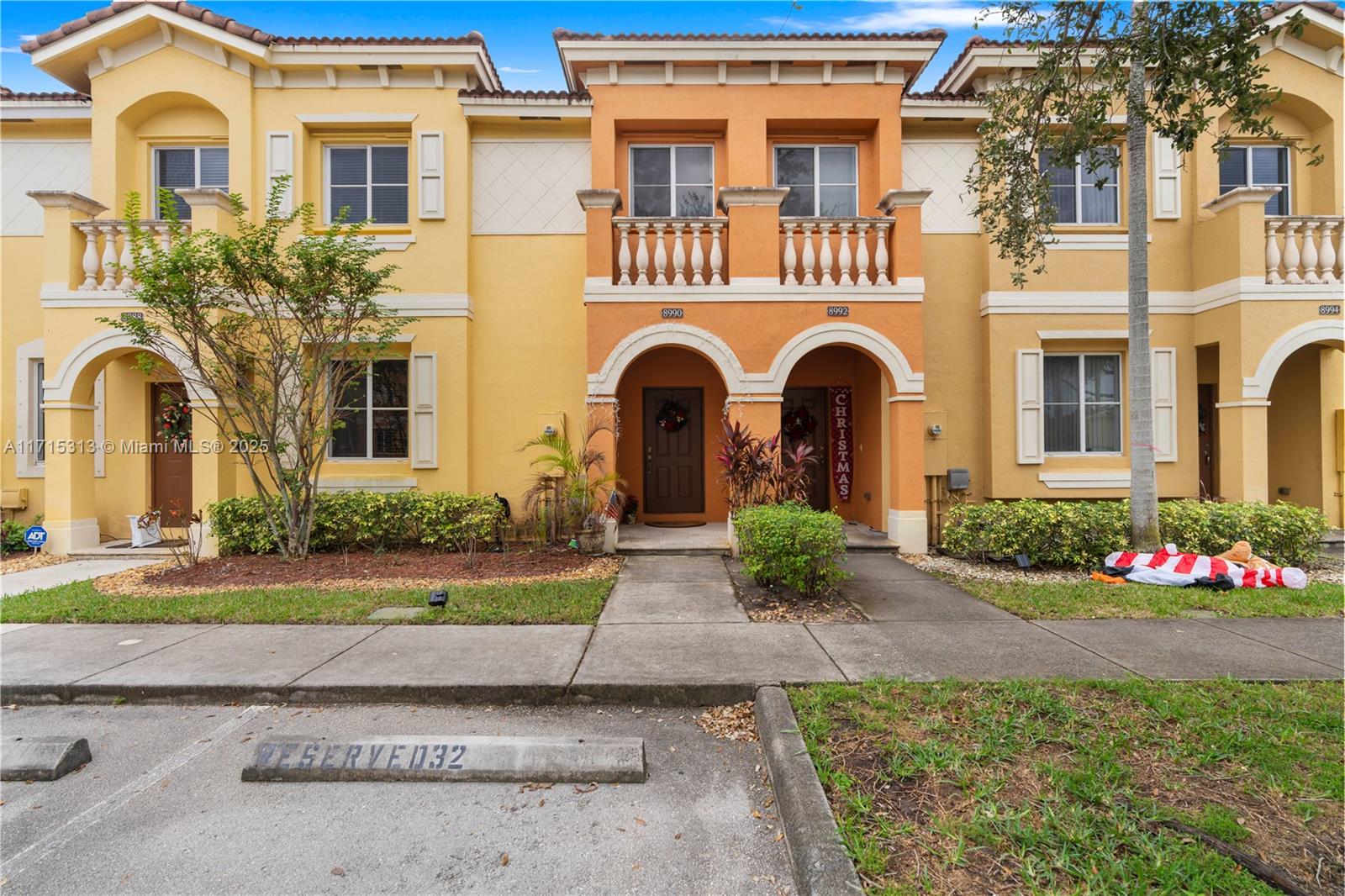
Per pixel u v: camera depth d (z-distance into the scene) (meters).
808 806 2.82
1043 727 3.52
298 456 8.49
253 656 4.86
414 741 3.49
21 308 10.01
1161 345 9.73
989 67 9.48
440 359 9.66
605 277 8.91
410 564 7.98
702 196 10.23
